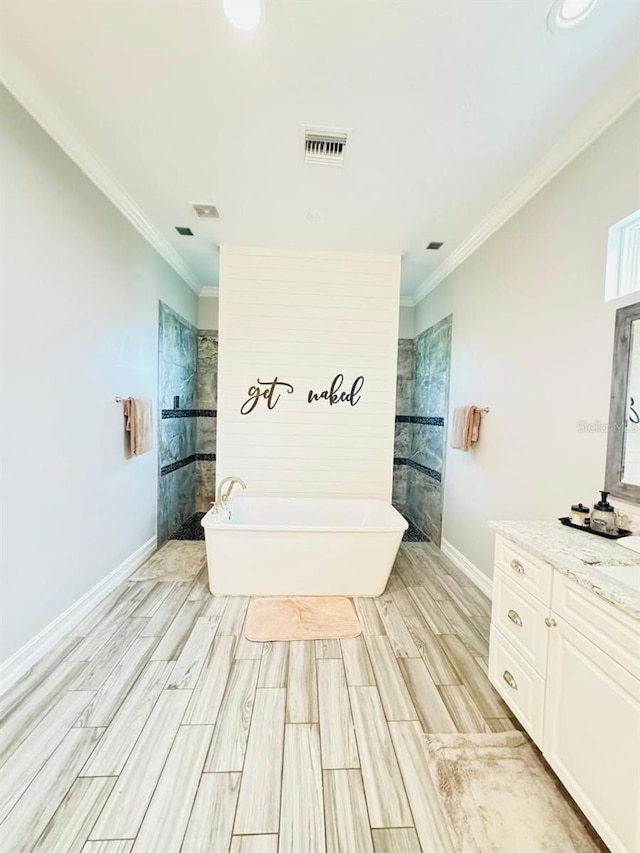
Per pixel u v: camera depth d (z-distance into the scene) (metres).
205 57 1.56
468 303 3.19
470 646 2.13
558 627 1.33
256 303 3.47
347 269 3.50
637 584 1.25
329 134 1.99
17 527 1.77
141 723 1.56
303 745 1.48
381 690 1.78
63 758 1.40
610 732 1.09
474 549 2.97
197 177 2.39
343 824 1.21
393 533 2.63
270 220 2.94
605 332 1.75
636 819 0.99
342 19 1.40
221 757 1.42
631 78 1.56
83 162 2.15
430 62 1.56
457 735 1.54
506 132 1.93
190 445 4.48
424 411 4.27
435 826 1.21
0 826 1.17
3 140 1.63
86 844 1.13
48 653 1.97
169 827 1.18
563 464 2.02
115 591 2.65
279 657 1.99
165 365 3.58
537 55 1.50
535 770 1.40
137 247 2.93
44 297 1.91
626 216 1.65
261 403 3.53
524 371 2.38
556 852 1.15
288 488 3.58
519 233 2.46
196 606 2.48
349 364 3.56
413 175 2.31
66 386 2.10
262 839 1.16
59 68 1.62
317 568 2.65
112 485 2.63
